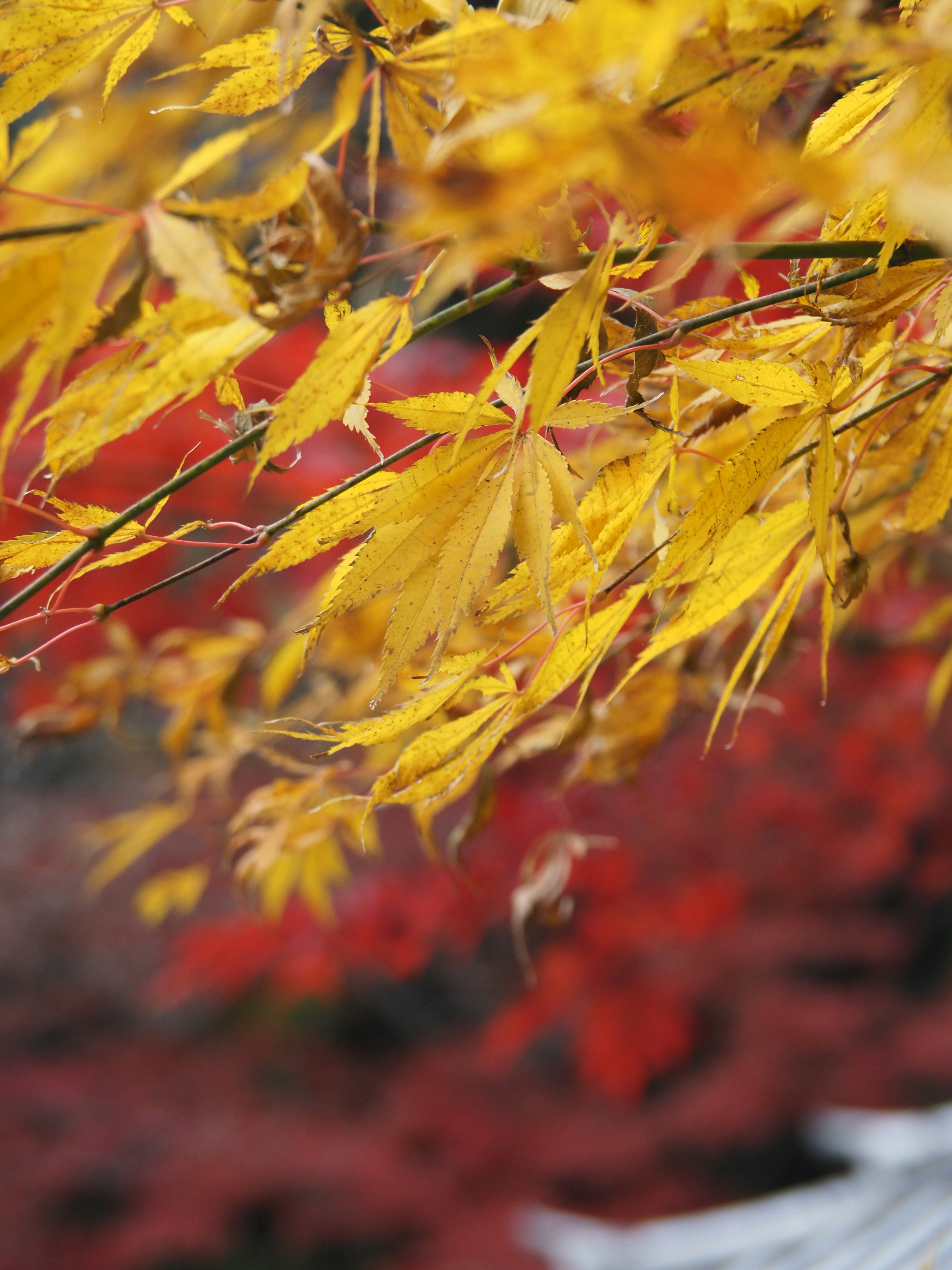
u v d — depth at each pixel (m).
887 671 3.29
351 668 1.47
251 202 0.80
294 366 1.94
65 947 5.77
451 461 0.85
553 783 2.97
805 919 3.91
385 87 0.85
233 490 1.72
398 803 0.90
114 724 1.46
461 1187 3.87
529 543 0.86
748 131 0.82
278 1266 4.48
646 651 0.90
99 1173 4.14
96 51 0.88
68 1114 4.50
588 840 1.08
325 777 1.08
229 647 1.47
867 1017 4.12
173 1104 4.59
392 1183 3.87
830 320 0.89
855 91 0.86
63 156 0.87
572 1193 3.88
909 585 1.41
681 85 0.81
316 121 0.88
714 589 0.90
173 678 1.47
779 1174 4.29
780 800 3.52
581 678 1.05
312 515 0.88
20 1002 5.49
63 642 2.56
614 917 3.21
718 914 3.17
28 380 0.80
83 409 0.82
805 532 0.91
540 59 0.78
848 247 0.86
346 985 5.03
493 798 1.04
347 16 0.82
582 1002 3.50
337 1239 3.80
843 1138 2.07
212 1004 5.48
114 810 6.43
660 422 0.93
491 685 0.89
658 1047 3.30
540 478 0.86
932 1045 3.97
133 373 0.82
